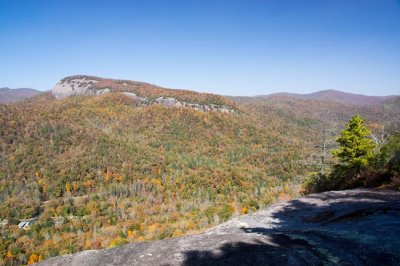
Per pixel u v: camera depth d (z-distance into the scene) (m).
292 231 5.37
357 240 4.32
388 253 3.70
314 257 3.74
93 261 4.22
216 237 4.95
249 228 5.95
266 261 3.62
